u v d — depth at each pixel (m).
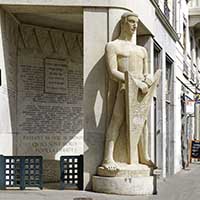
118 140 12.26
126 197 11.39
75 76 15.56
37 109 14.54
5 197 10.99
